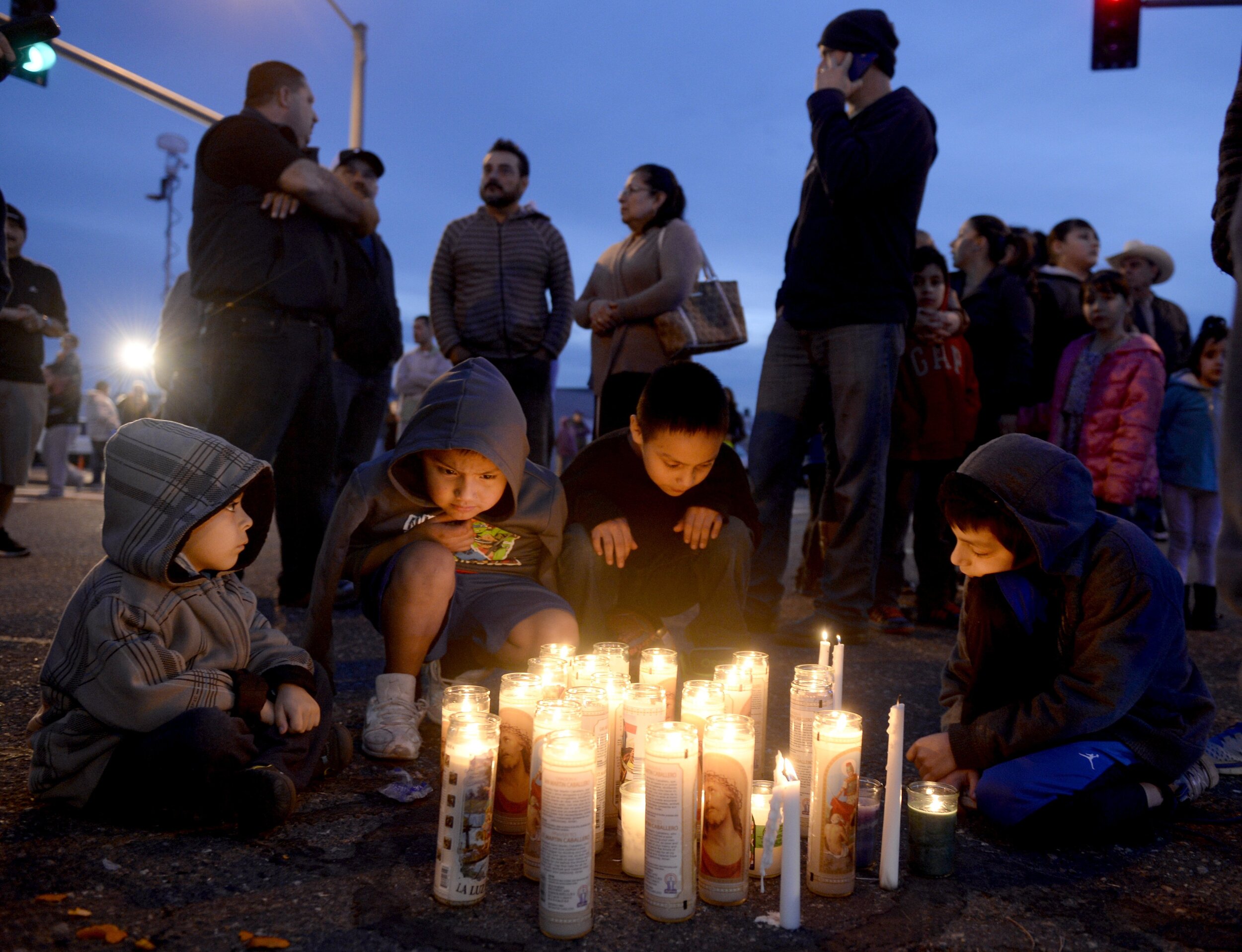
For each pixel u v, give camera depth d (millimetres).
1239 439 1446
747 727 1899
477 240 5285
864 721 3283
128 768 2084
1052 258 6391
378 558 2938
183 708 2123
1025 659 2449
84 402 19375
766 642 4531
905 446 4961
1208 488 5434
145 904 1772
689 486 3262
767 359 4602
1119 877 2084
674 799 1771
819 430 5258
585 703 2148
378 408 6219
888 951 1704
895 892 1961
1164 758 2287
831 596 4383
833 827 1917
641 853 1974
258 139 4398
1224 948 1763
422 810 2320
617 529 3352
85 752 2119
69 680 2123
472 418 2754
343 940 1668
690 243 4820
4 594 5215
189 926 1697
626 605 3752
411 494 2854
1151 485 5715
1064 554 2311
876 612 5062
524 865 1964
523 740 2205
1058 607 2395
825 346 4277
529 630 2959
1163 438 5664
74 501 12586
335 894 1849
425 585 2732
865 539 4281
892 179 4070
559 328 5434
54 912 1717
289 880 1902
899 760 1957
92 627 2115
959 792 2412
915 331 4918
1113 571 2260
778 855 1969
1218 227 2129
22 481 6758
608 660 2590
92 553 7223
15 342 6531
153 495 2188
